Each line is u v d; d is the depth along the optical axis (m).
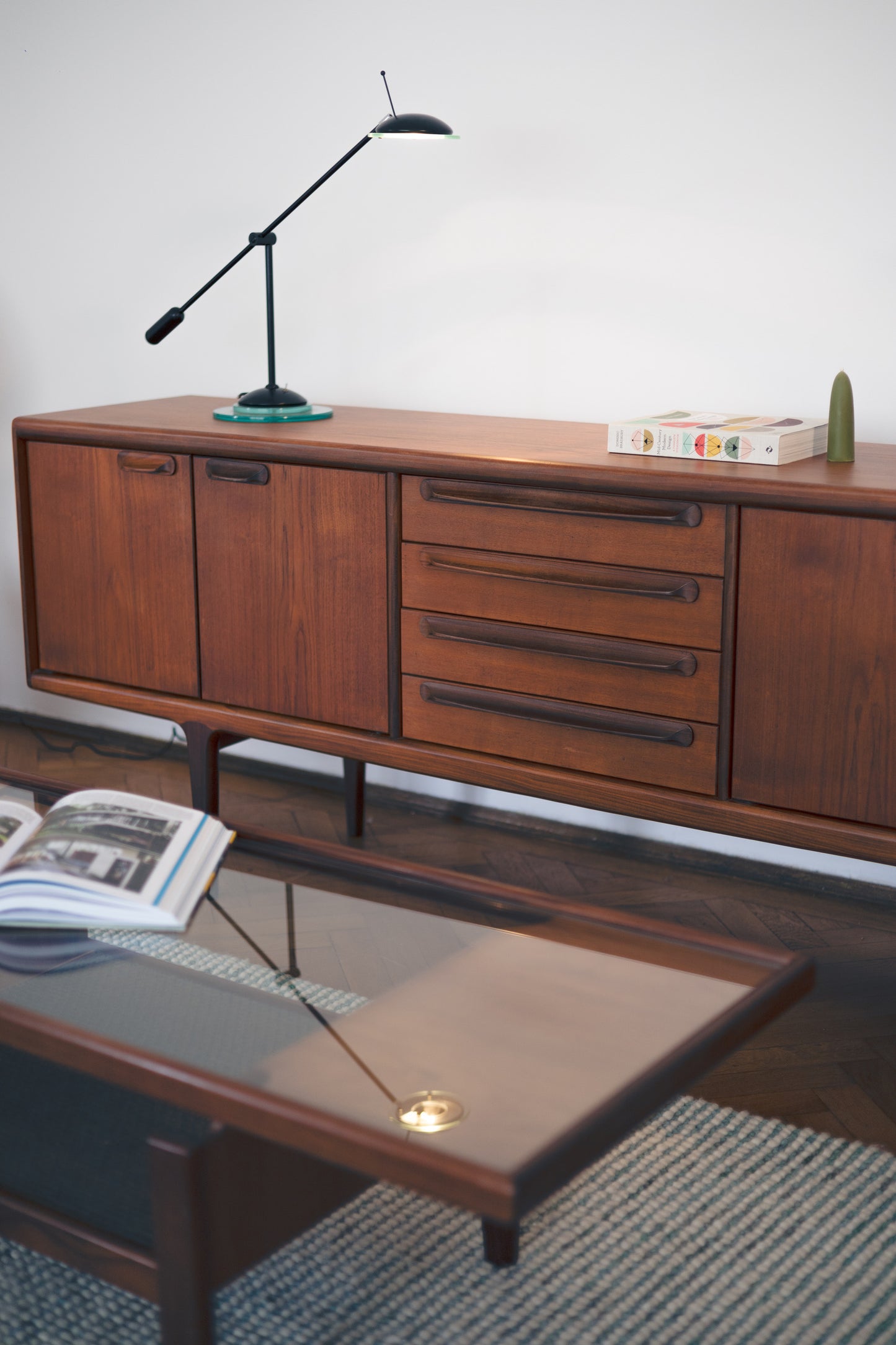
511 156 2.76
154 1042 1.34
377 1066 1.28
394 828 3.03
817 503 1.91
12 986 1.46
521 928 1.56
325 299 3.06
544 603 2.21
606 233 2.69
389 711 2.43
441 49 2.80
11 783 1.99
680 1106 1.94
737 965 1.42
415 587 2.34
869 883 2.61
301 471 2.41
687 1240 1.65
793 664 2.00
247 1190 1.19
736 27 2.48
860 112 2.40
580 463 2.13
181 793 3.23
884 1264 1.60
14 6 3.36
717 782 2.12
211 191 3.17
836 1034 2.12
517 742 2.30
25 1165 1.35
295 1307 1.54
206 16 3.08
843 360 2.51
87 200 3.36
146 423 2.63
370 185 2.94
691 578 2.06
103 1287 1.58
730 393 2.63
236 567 2.54
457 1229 1.68
